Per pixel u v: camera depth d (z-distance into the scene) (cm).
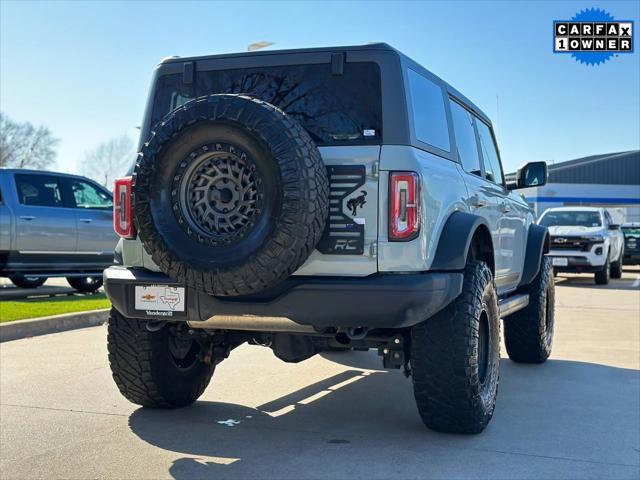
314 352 471
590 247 1709
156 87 479
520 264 659
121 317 480
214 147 381
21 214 1130
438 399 432
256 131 372
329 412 514
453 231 436
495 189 597
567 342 847
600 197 4722
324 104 429
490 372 472
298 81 438
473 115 590
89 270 1241
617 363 714
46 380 604
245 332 478
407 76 429
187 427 471
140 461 402
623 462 404
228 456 411
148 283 424
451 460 405
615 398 560
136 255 445
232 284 378
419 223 402
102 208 1261
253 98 389
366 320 391
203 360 501
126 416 497
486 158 617
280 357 472
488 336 475
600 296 1438
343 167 404
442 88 495
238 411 514
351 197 402
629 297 1414
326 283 393
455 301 432
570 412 516
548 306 725
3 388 574
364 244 400
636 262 2273
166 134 389
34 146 5897
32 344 784
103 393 560
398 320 389
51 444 432
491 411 464
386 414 509
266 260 371
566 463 402
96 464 397
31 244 1143
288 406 530
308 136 387
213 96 390
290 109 438
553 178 4784
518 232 652
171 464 397
